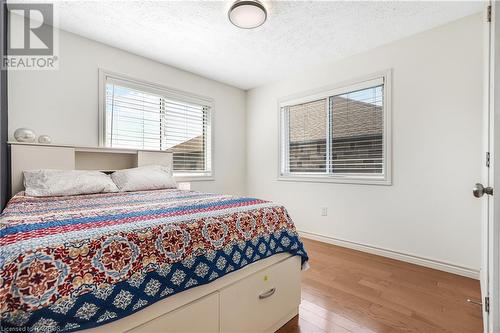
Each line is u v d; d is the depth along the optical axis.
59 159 2.15
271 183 3.75
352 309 1.62
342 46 2.64
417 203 2.37
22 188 1.96
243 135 4.11
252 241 1.33
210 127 3.67
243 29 2.34
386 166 2.56
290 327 1.45
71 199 1.74
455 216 2.15
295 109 3.53
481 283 1.81
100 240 0.84
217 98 3.75
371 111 2.75
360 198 2.78
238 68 3.26
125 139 2.84
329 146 3.13
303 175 3.40
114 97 2.75
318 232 3.17
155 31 2.38
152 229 0.98
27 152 2.00
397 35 2.40
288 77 3.54
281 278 1.47
